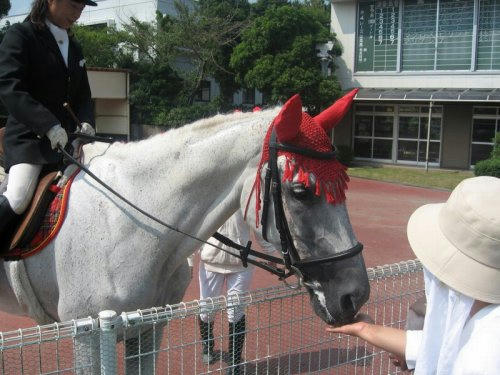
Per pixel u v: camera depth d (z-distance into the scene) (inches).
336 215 98.0
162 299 119.2
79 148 123.1
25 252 112.1
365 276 98.9
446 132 831.1
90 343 87.7
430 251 69.2
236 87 1085.8
